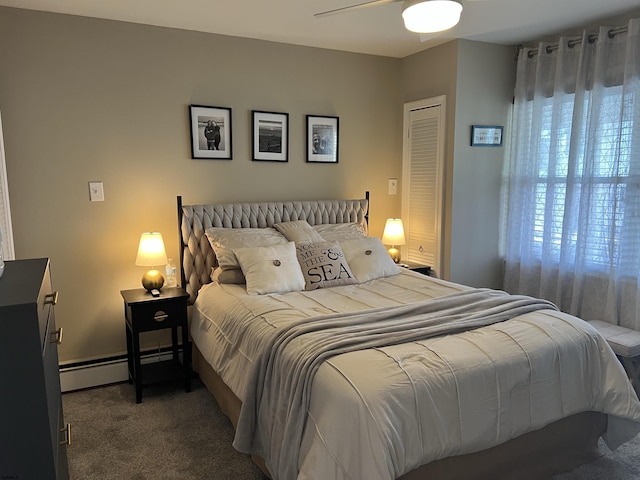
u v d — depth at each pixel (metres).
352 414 1.60
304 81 3.81
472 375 1.81
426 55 3.92
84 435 2.58
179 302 3.05
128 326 3.11
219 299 2.86
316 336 1.98
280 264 2.96
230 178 3.61
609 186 3.22
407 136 4.20
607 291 3.27
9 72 2.87
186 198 3.46
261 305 2.54
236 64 3.53
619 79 3.12
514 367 1.92
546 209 3.59
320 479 1.60
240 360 2.34
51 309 1.58
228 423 2.72
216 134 3.51
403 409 1.64
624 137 3.09
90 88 3.09
